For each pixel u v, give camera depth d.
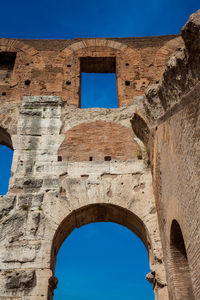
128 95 17.91
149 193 13.91
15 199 13.73
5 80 19.28
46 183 14.15
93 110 16.61
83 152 15.11
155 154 13.04
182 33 8.65
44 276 11.90
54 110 16.58
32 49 19.89
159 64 19.33
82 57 19.55
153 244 12.56
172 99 10.48
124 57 19.61
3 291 11.59
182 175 9.62
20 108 16.66
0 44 20.19
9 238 12.73
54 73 18.78
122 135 15.66
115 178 14.35
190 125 8.92
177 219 10.17
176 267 10.95
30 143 15.33
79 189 14.01
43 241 12.66
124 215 14.02
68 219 13.64
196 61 8.45
